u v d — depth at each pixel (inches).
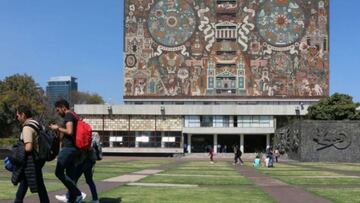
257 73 5118.1
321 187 979.9
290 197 778.2
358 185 1036.5
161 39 5147.6
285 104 5044.3
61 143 587.8
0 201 681.6
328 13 5083.7
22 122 551.8
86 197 735.1
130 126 4753.9
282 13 5118.1
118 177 1208.2
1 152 2397.9
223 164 2342.5
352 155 2723.9
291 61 5088.6
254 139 4926.2
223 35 5152.6
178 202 682.2
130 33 5157.5
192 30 5152.6
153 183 1018.7
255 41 5137.8
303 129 2778.1
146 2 5177.2
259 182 1098.7
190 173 1438.2
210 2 5177.2
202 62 5137.8
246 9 5162.4
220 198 743.1
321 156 2753.4
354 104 4165.8
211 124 4741.6
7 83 4778.5
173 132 4739.2
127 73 5142.7
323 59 5064.0
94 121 4773.6
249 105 4744.1
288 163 2518.5
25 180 547.8
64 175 588.4
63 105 589.3
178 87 5123.0
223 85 5128.0
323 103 4247.0
